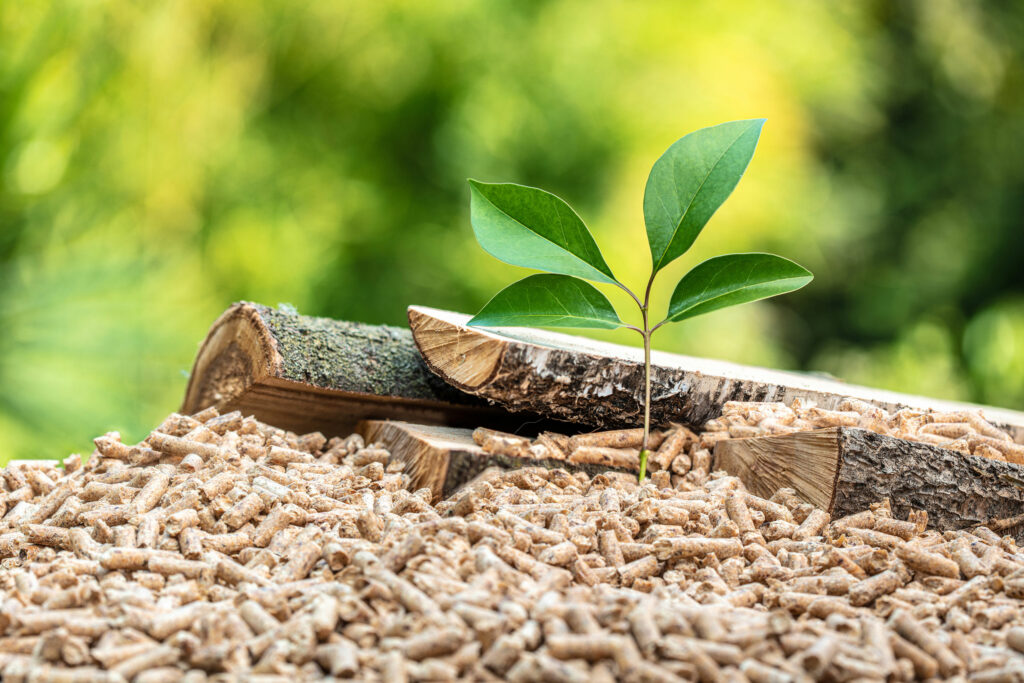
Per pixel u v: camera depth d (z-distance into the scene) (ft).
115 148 3.37
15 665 1.94
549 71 4.99
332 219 4.58
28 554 2.13
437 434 2.34
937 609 2.05
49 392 2.84
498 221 2.26
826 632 1.98
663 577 2.11
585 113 4.97
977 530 2.21
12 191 2.90
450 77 4.87
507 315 2.24
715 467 2.31
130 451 2.28
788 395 2.36
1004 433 2.31
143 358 2.93
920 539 2.18
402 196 4.89
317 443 2.40
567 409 2.30
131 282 2.97
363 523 2.13
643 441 2.29
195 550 2.09
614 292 4.83
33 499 2.28
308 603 2.00
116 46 3.47
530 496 2.22
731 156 2.24
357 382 2.39
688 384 2.32
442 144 4.89
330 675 1.93
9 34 2.93
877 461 2.19
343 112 4.83
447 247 4.81
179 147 3.93
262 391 2.41
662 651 1.94
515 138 4.91
